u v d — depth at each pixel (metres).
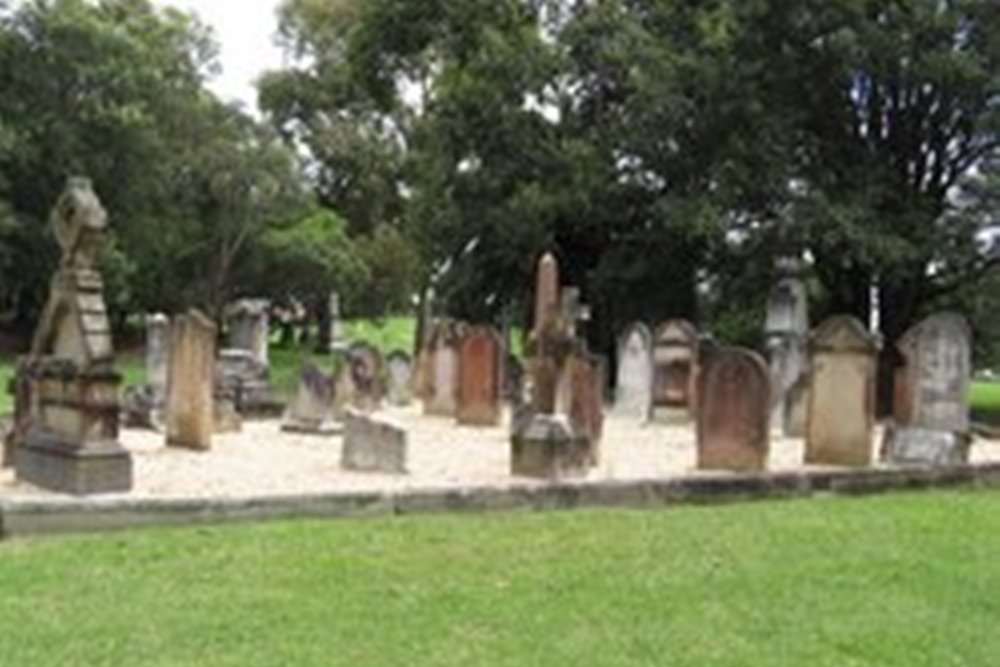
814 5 29.88
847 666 7.09
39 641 7.05
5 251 47.62
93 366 11.75
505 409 24.80
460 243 36.50
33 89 49.16
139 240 53.62
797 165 31.56
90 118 49.59
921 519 12.38
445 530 10.91
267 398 23.72
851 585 9.12
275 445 17.50
